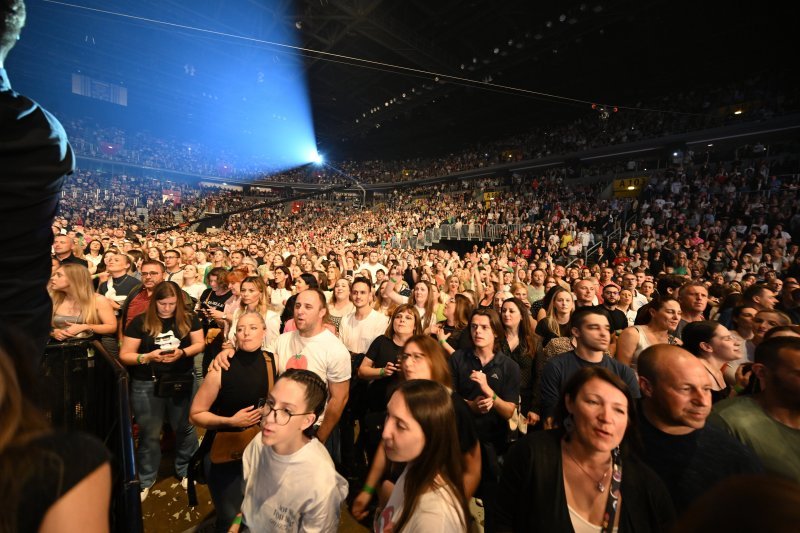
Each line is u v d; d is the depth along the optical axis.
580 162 25.80
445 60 25.44
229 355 2.39
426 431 1.49
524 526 1.55
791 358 1.75
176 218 30.02
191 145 43.41
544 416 2.75
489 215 21.02
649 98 27.62
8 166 0.83
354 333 3.86
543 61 25.58
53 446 0.77
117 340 3.55
